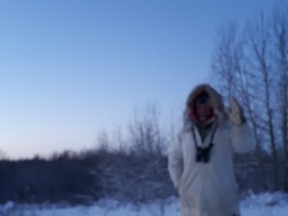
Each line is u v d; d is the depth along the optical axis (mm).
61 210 19891
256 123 28812
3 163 38562
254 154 27750
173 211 15898
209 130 4770
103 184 23359
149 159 23234
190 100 4863
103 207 19562
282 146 28781
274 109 28906
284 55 29141
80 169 33531
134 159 23438
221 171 4711
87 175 31562
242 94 29203
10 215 17828
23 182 33094
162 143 24250
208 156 4707
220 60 32844
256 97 29047
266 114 28938
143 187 21547
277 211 15164
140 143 24344
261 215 14133
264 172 28062
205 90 4844
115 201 21031
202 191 4699
